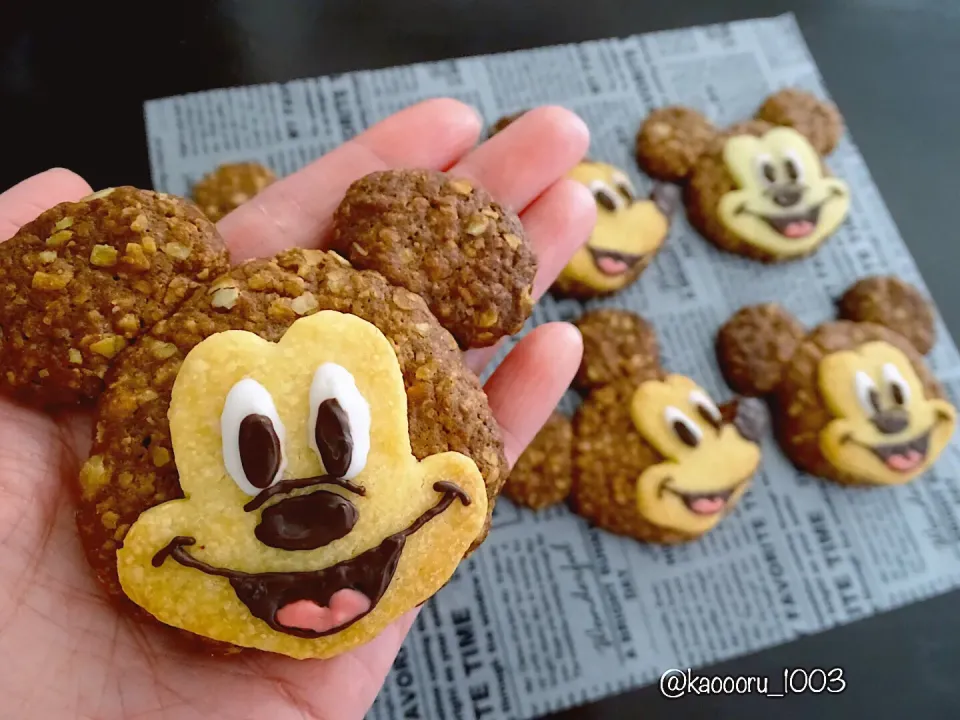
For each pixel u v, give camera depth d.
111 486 0.13
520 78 0.28
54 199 0.17
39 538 0.14
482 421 0.14
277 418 0.12
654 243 0.26
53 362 0.13
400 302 0.14
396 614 0.13
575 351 0.19
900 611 0.23
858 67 0.30
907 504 0.25
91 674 0.14
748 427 0.25
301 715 0.15
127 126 0.25
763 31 0.30
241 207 0.19
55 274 0.13
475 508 0.13
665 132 0.28
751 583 0.23
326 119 0.26
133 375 0.13
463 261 0.15
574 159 0.20
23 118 0.24
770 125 0.28
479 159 0.20
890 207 0.28
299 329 0.13
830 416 0.25
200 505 0.12
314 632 0.12
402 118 0.20
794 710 0.21
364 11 0.27
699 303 0.27
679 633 0.23
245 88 0.26
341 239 0.15
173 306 0.14
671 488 0.23
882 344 0.26
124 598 0.13
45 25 0.25
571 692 0.21
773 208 0.27
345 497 0.12
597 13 0.29
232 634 0.12
